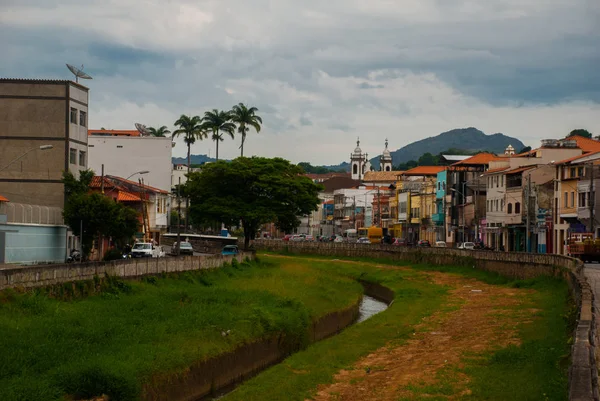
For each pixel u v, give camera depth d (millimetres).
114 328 35969
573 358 22016
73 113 84188
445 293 72688
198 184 104250
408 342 43531
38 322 34125
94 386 26812
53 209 76938
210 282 63156
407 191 173250
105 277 46344
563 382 25609
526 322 45844
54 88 82438
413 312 57719
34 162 81875
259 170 102500
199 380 33250
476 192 135375
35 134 82125
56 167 82062
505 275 80438
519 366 32062
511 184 118750
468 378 32062
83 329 34375
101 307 40906
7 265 62688
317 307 55469
